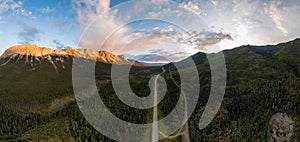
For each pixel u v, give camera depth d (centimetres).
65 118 8881
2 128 8962
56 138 7388
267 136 8200
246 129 8350
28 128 8931
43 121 9488
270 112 9031
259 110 9119
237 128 8344
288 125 8506
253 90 10912
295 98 9806
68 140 7294
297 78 12288
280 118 8781
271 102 9638
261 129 8375
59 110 10638
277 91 10612
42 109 11981
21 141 7238
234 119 8706
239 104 9538
